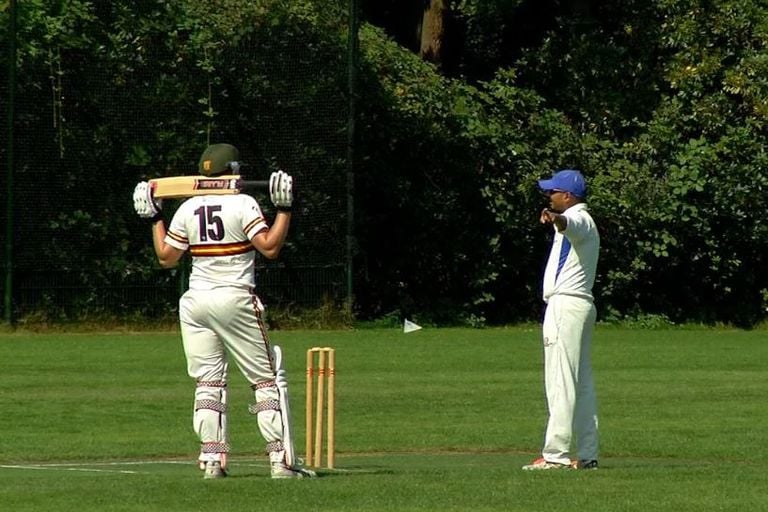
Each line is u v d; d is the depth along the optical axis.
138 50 86.31
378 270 96.06
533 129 99.31
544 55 105.25
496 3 102.81
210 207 34.28
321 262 89.75
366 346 80.69
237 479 33.59
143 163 86.25
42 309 85.00
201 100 87.31
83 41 84.94
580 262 37.50
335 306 90.38
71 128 85.06
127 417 52.34
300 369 69.31
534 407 56.50
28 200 84.38
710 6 101.75
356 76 90.62
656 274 100.88
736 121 100.44
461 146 96.81
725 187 98.38
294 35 89.19
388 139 95.88
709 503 29.91
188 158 87.25
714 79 100.94
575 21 105.19
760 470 36.19
